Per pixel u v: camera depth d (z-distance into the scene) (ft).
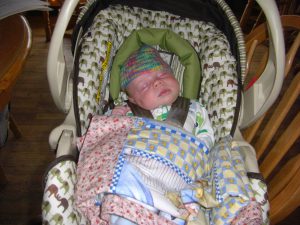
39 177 4.99
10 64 2.57
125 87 3.59
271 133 3.00
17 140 5.51
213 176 2.64
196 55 3.56
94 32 3.28
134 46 3.58
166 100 3.35
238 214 2.39
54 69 2.53
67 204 2.36
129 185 2.43
